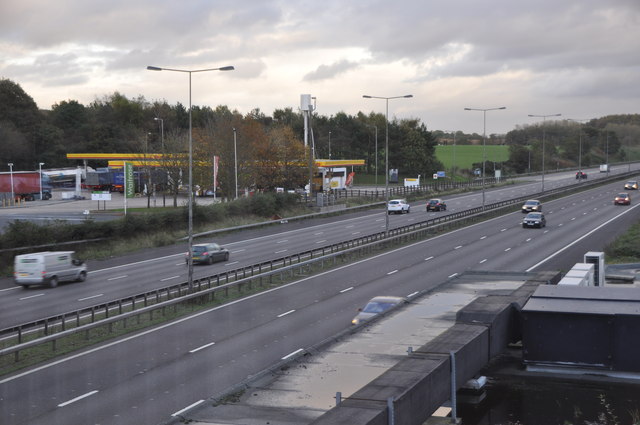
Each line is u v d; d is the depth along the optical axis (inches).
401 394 731.4
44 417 970.7
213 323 1638.8
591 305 1098.1
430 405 813.9
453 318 1296.8
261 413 804.6
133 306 1706.4
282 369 978.7
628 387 1025.5
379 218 4375.0
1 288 2138.3
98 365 1266.0
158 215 3321.9
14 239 2544.3
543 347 1077.8
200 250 2596.0
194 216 3567.9
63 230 2787.9
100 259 2738.7
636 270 2400.3
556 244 3078.2
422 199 5915.4
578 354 1059.3
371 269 2490.2
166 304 1704.0
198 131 5689.0
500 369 1115.3
